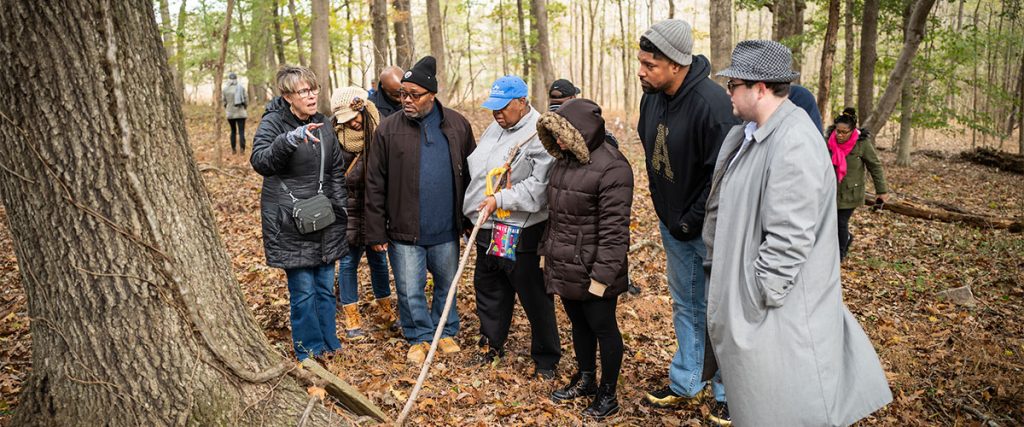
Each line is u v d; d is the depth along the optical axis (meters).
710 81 3.14
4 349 4.04
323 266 4.00
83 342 2.41
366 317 4.97
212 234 2.66
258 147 3.65
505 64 20.84
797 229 2.39
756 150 2.58
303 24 15.27
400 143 4.00
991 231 8.14
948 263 6.70
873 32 12.70
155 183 2.42
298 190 3.77
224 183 9.76
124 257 2.37
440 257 4.23
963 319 5.03
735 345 2.57
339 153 3.97
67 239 2.34
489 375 3.95
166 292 2.43
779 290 2.44
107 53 2.27
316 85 3.75
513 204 3.60
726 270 2.64
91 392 2.43
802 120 2.51
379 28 10.97
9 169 2.31
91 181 2.31
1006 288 5.83
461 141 4.18
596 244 3.34
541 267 3.60
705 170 3.17
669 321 4.88
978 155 16.59
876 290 5.77
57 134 2.26
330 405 2.86
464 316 4.95
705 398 3.69
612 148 3.38
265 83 17.56
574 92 4.89
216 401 2.51
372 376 3.84
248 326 2.74
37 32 2.19
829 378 2.48
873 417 3.52
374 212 4.11
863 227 8.43
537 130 3.34
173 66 14.99
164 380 2.44
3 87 2.24
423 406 3.48
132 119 2.35
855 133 5.81
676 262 3.46
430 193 4.05
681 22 3.06
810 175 2.41
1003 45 20.62
